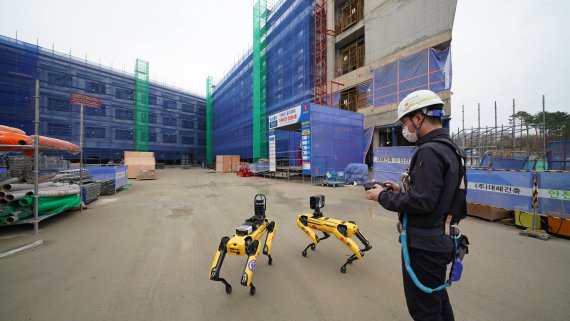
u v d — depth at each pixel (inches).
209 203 325.1
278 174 861.8
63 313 91.7
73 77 1378.0
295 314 91.2
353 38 861.2
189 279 118.6
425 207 50.2
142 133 1651.1
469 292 105.0
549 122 680.4
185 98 2068.2
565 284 111.7
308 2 941.8
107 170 435.5
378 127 710.5
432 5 585.3
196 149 2138.3
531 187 195.9
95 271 127.0
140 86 1652.3
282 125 658.8
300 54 967.6
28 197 196.1
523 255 145.9
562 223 177.0
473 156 511.5
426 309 54.3
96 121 1472.7
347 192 410.3
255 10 1289.4
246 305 97.1
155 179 740.7
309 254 150.1
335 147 608.7
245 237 104.0
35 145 195.6
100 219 238.7
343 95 865.5
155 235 188.2
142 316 90.0
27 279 118.3
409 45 636.1
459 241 57.5
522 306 94.9
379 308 94.7
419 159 53.7
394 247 160.1
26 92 1107.3
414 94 62.1
